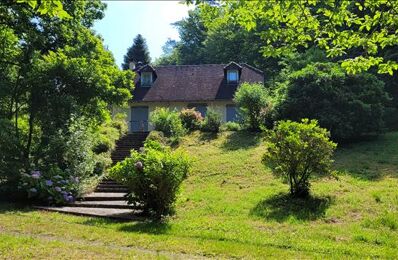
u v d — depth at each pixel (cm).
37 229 921
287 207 1205
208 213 1188
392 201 1192
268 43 845
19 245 733
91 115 1878
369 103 2139
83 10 2028
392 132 2409
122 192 1638
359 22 774
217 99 3262
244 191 1453
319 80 2130
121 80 2058
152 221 1071
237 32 4803
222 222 1059
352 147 2050
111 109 3316
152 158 1146
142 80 3544
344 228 992
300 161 1288
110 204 1356
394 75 2984
